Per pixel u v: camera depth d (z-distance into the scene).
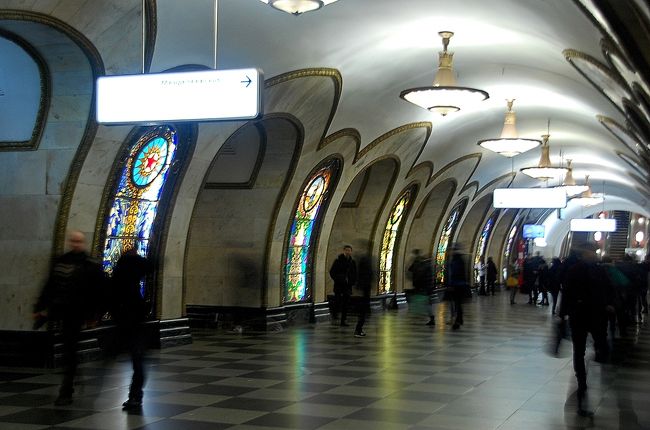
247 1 10.02
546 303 26.14
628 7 6.18
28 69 10.25
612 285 8.36
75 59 9.80
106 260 11.41
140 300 7.86
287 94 13.28
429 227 27.69
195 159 12.58
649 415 7.76
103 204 11.03
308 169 16.30
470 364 11.16
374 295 22.08
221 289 16.08
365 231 21.72
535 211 46.03
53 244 10.38
